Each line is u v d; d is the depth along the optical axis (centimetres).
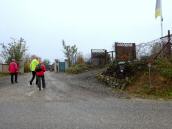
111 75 2548
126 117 1066
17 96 1703
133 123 961
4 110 1199
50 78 3541
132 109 1255
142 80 2069
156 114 1133
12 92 1922
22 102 1450
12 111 1175
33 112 1157
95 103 1434
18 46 6194
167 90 1845
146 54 2453
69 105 1359
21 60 5922
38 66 2080
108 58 3997
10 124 934
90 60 4719
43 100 1535
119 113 1151
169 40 2233
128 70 2300
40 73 2075
